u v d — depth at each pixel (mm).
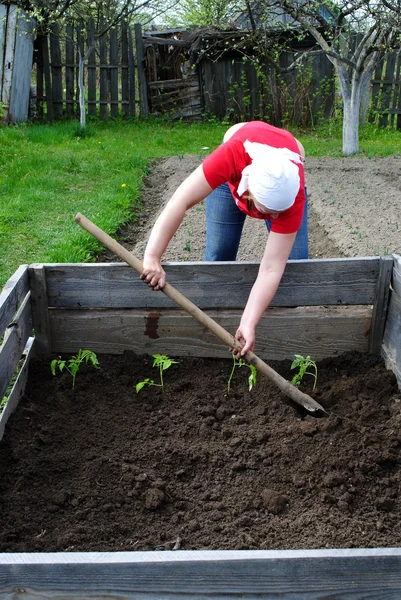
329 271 3898
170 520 2852
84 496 2961
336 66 11664
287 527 2822
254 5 12344
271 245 3096
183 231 7168
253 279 3873
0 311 3236
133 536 2754
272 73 15312
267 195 2750
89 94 14984
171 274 3871
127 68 15086
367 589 1937
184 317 4000
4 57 12633
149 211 8203
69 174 9523
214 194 4059
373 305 3988
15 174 9094
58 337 4074
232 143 3072
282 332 4043
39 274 3881
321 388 3846
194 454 3266
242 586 1910
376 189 9000
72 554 1884
